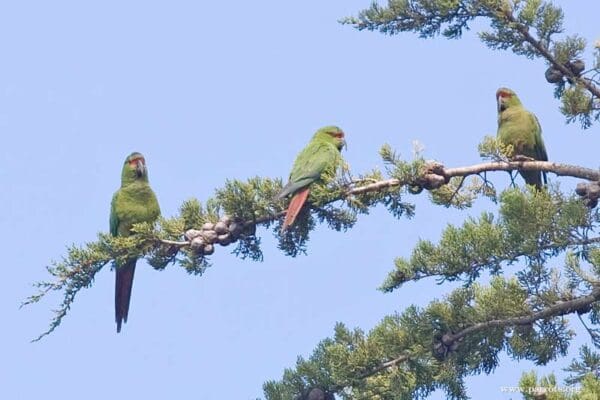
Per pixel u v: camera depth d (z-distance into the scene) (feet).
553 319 45.42
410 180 46.32
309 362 47.32
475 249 44.88
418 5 53.93
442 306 45.01
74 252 45.78
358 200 45.88
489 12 51.70
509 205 43.65
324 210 48.55
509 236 44.14
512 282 44.14
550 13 51.08
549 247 44.09
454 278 45.88
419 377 45.34
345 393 46.06
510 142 56.80
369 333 47.06
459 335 44.52
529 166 47.57
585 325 44.62
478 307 44.27
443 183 46.57
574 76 51.72
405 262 46.50
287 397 46.37
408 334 45.50
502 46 52.31
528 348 45.14
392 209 47.24
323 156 48.73
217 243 46.57
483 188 51.60
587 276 43.21
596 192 44.78
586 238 43.70
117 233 56.85
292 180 47.62
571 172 47.01
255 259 48.11
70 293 45.83
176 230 47.09
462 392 45.32
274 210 47.60
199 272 47.16
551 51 51.78
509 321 44.09
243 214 46.75
